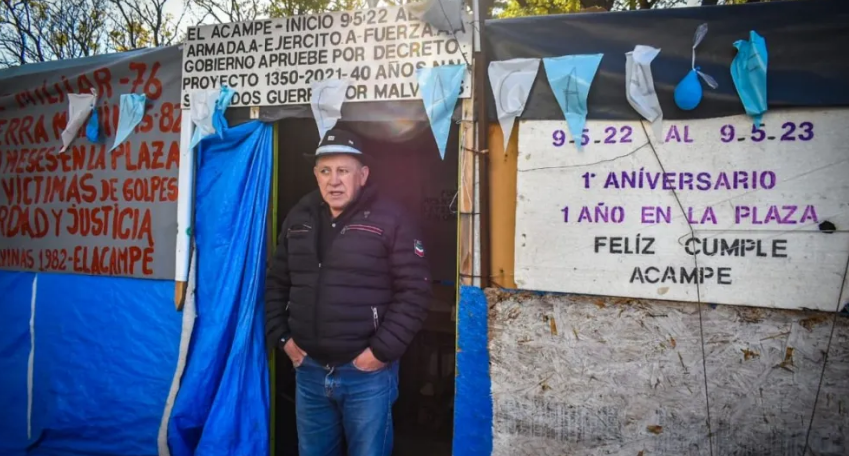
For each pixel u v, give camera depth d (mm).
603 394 2336
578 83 2289
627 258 2283
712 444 2230
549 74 2324
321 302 2393
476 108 2428
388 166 3951
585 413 2357
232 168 2834
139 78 3035
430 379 3885
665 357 2266
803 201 2109
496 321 2441
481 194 2418
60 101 3258
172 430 2756
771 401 2172
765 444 2180
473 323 2467
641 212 2264
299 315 2443
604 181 2299
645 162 2258
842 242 2078
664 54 2234
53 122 3273
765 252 2150
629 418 2311
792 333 2143
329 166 2432
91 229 3156
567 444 2383
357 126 2680
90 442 3127
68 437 3170
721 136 2178
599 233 2309
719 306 2203
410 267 2396
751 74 2131
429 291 2434
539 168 2365
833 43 2072
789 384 2150
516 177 2404
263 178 2818
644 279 2268
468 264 2463
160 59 2979
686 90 2164
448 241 3910
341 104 2580
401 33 2494
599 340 2332
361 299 2381
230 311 2791
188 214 2881
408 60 2488
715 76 2184
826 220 2088
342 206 2451
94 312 3137
